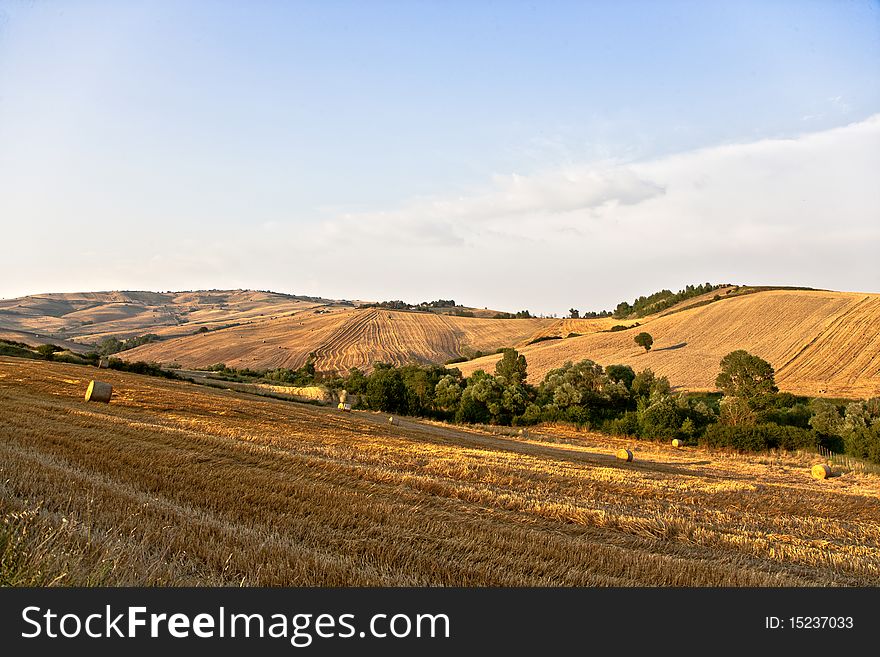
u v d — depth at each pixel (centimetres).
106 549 806
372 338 14075
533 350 11544
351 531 1127
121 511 1053
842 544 1478
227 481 1408
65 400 2992
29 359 5109
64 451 1602
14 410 2320
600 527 1444
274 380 9231
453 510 1424
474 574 959
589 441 4944
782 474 3291
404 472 1927
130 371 5931
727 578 1062
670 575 1052
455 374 8194
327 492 1398
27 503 953
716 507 1881
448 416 6412
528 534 1220
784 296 11356
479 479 2020
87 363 6038
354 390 7538
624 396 6719
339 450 2342
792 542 1441
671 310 16100
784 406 6531
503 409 6144
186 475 1435
